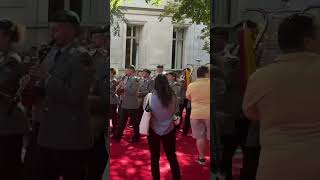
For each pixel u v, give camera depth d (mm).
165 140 4395
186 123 8109
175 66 19328
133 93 7258
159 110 4289
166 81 4301
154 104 4277
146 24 18578
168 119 4336
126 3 17953
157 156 4391
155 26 18703
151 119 4324
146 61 18750
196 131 5582
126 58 18578
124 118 7328
